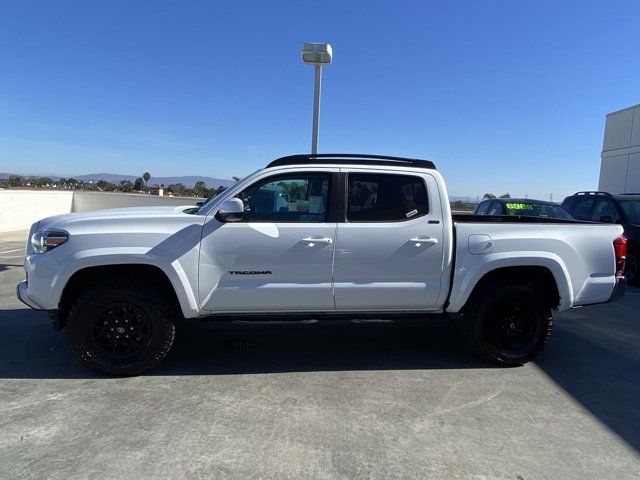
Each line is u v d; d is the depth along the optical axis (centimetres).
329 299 453
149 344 431
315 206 451
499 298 469
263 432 343
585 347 553
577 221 534
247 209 446
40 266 415
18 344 513
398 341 557
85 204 2366
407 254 454
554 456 323
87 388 410
